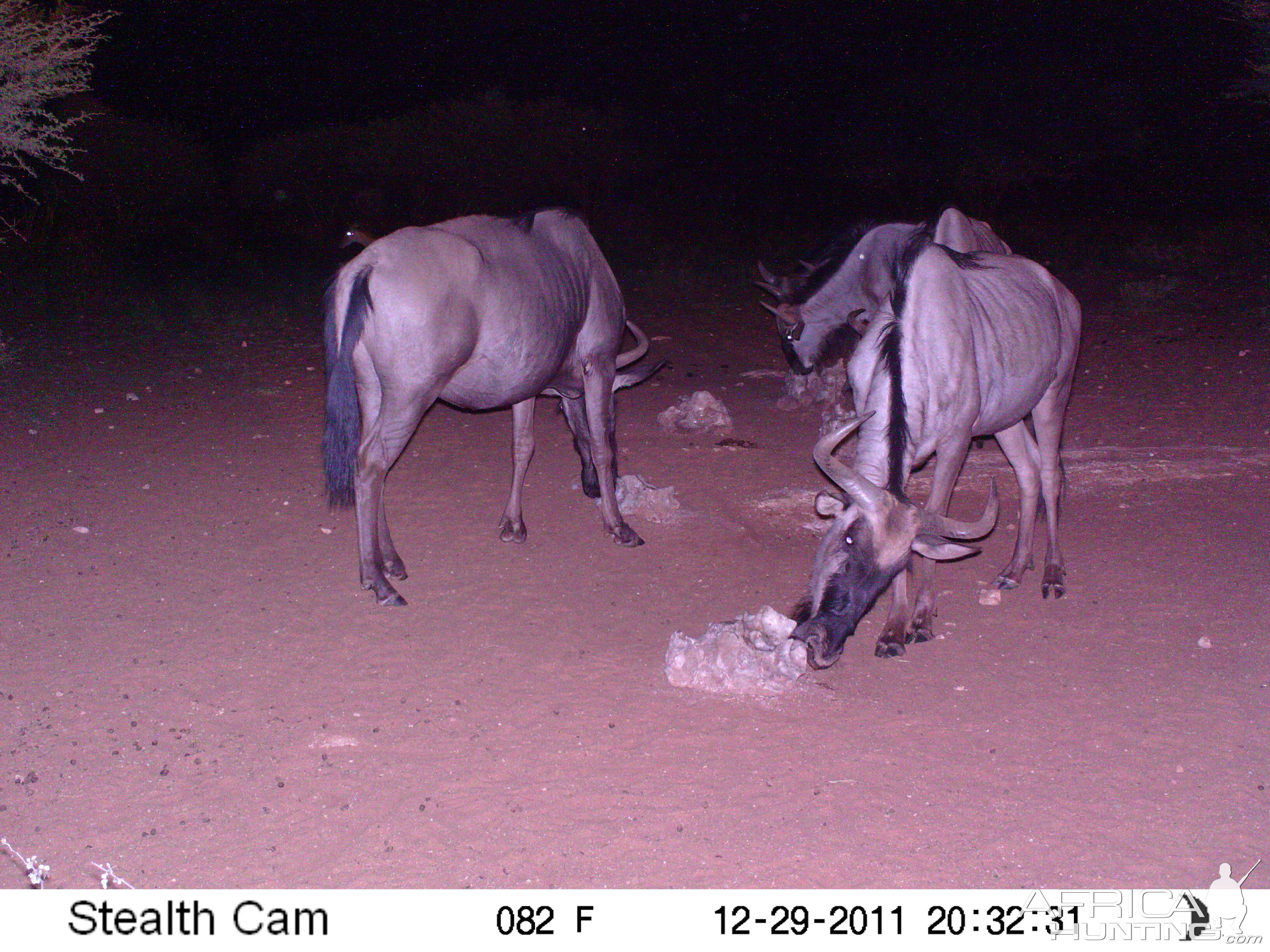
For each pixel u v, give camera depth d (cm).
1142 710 462
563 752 439
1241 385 840
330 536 593
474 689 473
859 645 510
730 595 546
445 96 2086
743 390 876
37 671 475
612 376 605
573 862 392
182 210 1466
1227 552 579
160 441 716
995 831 405
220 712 456
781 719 459
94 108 1325
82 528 588
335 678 478
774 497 653
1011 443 559
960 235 602
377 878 386
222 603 527
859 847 399
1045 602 542
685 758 437
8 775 421
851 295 782
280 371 888
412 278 505
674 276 1362
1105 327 1070
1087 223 1752
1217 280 1280
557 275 566
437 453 714
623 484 636
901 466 475
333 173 1664
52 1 862
